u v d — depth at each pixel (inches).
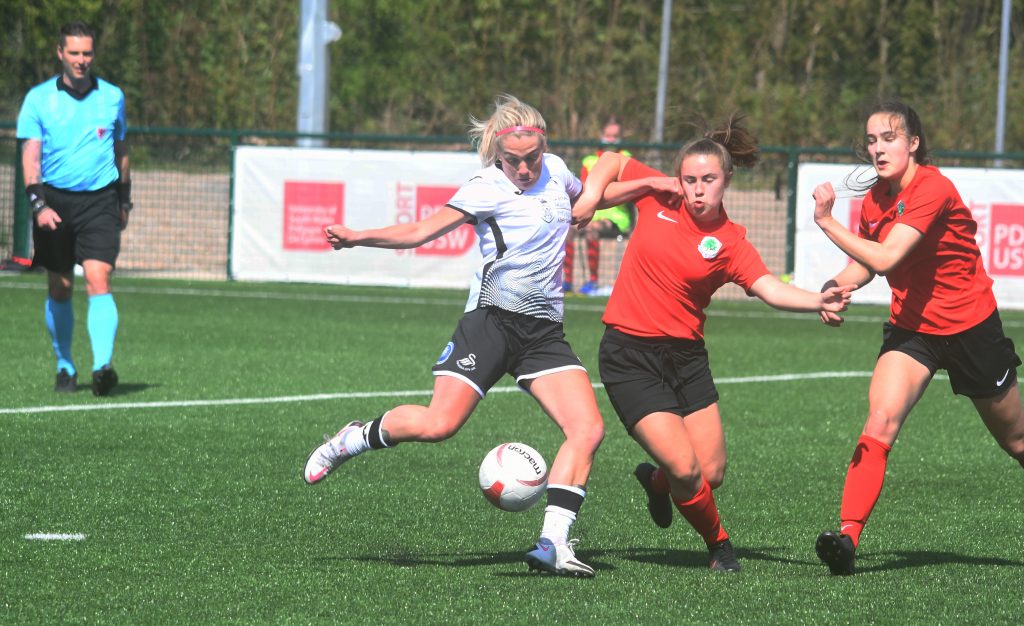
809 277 2477.9
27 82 5152.6
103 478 969.5
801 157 3627.0
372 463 1061.1
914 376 776.3
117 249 1346.0
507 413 1323.8
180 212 3181.6
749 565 777.6
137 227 3073.3
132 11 5393.7
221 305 2242.9
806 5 5821.9
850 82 5792.3
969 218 769.6
